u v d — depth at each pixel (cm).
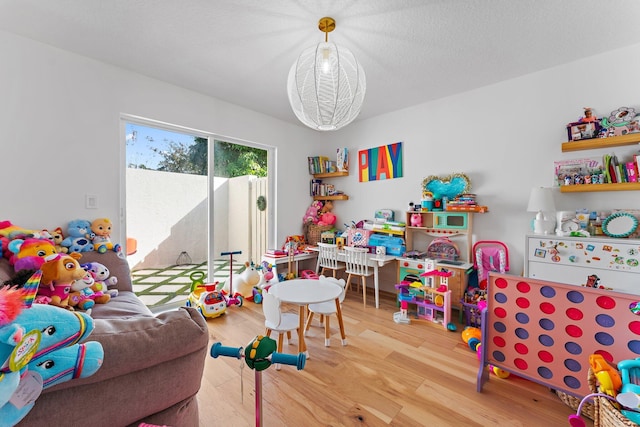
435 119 306
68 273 164
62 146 211
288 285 223
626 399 100
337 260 340
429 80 260
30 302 60
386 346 212
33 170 199
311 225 395
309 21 178
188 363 86
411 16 173
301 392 158
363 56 219
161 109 262
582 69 223
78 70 217
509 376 173
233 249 334
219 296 270
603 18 174
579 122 216
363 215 373
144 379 78
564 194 229
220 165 321
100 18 176
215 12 170
